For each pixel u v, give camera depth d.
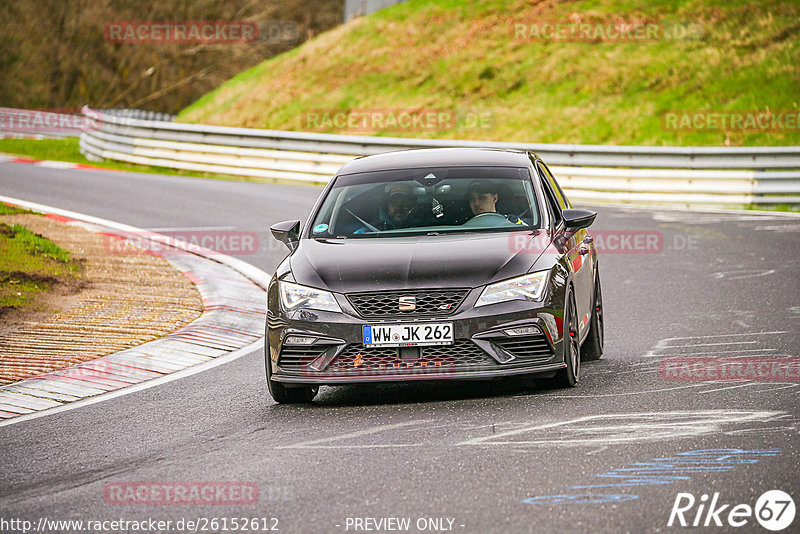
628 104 107.12
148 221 62.28
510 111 113.44
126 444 21.91
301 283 24.88
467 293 23.95
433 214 27.56
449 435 20.98
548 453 19.20
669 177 74.19
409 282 24.09
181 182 84.31
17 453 21.61
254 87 143.62
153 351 32.38
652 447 19.34
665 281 44.00
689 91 105.94
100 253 49.81
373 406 24.58
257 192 77.94
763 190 71.06
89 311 37.84
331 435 21.66
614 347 31.38
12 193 73.38
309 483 18.09
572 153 79.62
